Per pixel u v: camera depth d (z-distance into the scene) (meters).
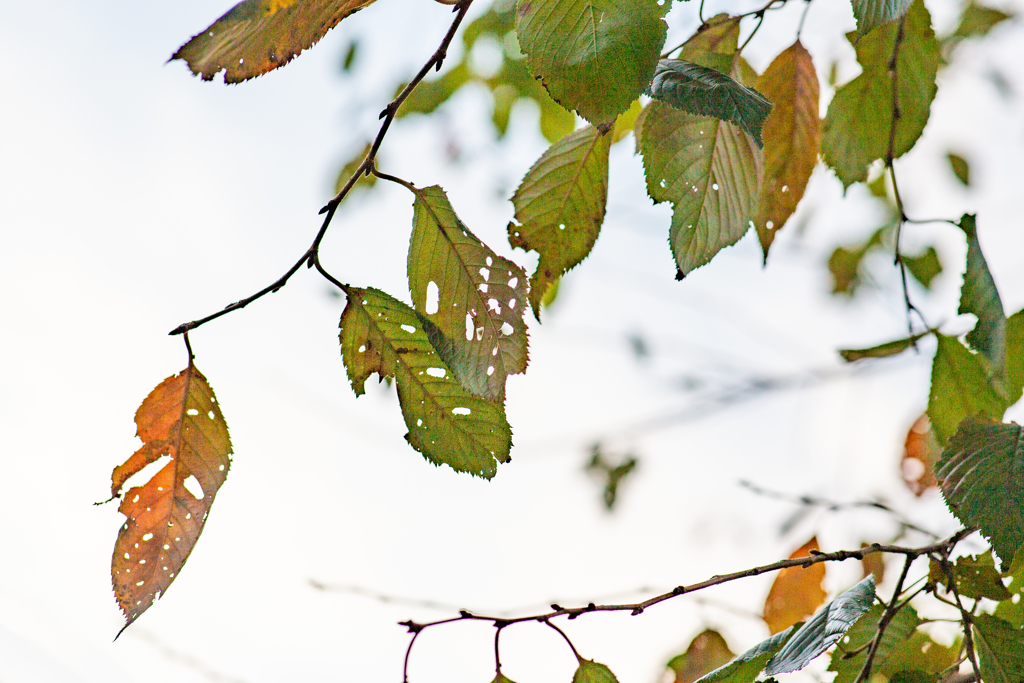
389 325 1.15
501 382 1.13
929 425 1.28
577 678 1.16
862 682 1.16
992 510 1.15
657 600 1.16
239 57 1.09
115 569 1.14
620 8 1.09
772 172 1.26
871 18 1.12
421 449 1.16
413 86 1.11
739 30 1.22
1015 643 1.16
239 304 1.13
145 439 1.14
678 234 1.19
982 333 1.22
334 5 1.09
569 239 1.18
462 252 1.13
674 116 1.18
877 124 1.28
